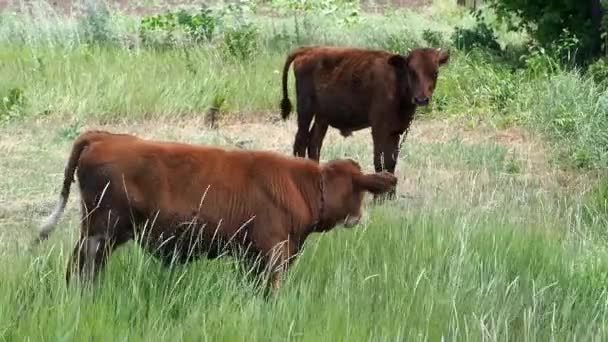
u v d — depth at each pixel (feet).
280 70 143.95
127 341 51.62
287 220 60.29
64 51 144.97
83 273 57.98
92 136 59.36
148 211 58.23
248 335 52.60
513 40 182.80
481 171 102.78
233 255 60.39
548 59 139.23
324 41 165.89
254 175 59.98
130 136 59.88
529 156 111.86
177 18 166.61
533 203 89.40
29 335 51.37
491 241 70.13
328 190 61.00
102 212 58.18
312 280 60.70
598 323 59.62
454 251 67.10
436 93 133.90
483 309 58.34
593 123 111.75
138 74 134.00
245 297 58.13
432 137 121.49
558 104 122.11
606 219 83.92
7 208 83.87
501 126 126.21
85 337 51.34
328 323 54.19
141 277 59.21
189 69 139.64
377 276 62.13
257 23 177.27
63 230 71.46
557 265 67.87
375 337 53.11
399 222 73.20
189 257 60.54
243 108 130.11
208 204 59.00
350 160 62.23
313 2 199.62
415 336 54.13
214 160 59.62
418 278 59.57
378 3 238.89
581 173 104.73
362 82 95.45
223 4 197.57
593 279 64.90
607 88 121.19
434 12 227.20
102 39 159.43
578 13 152.46
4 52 145.38
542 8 156.76
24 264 59.93
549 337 57.06
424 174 99.81
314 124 100.99
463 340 54.70
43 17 167.32
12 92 121.19
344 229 68.95
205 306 57.26
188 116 125.80
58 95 123.65
